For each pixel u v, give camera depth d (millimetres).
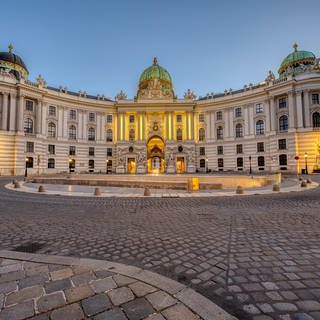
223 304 3070
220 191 18219
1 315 2738
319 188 18938
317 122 44438
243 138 54250
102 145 59594
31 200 13789
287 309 2943
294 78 46594
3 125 45125
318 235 6227
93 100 59094
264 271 4086
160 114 61062
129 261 4625
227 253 4988
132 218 8641
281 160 47156
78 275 3807
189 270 4172
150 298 3115
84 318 2688
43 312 2807
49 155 51906
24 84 47000
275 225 7352
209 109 59469
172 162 58531
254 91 52875
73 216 9062
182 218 8547
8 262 4371
